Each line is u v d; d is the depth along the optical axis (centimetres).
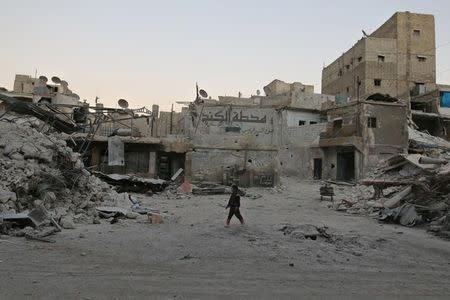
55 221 1157
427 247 1108
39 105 2045
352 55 5316
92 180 1852
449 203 1588
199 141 3019
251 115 3412
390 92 4934
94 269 716
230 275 718
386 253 1005
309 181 3797
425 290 672
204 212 1731
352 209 1967
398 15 5072
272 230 1281
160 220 1370
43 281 622
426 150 3469
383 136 3531
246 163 3050
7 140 1471
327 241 1127
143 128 3894
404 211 1573
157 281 655
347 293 632
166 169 3095
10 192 1214
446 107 4206
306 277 730
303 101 4581
